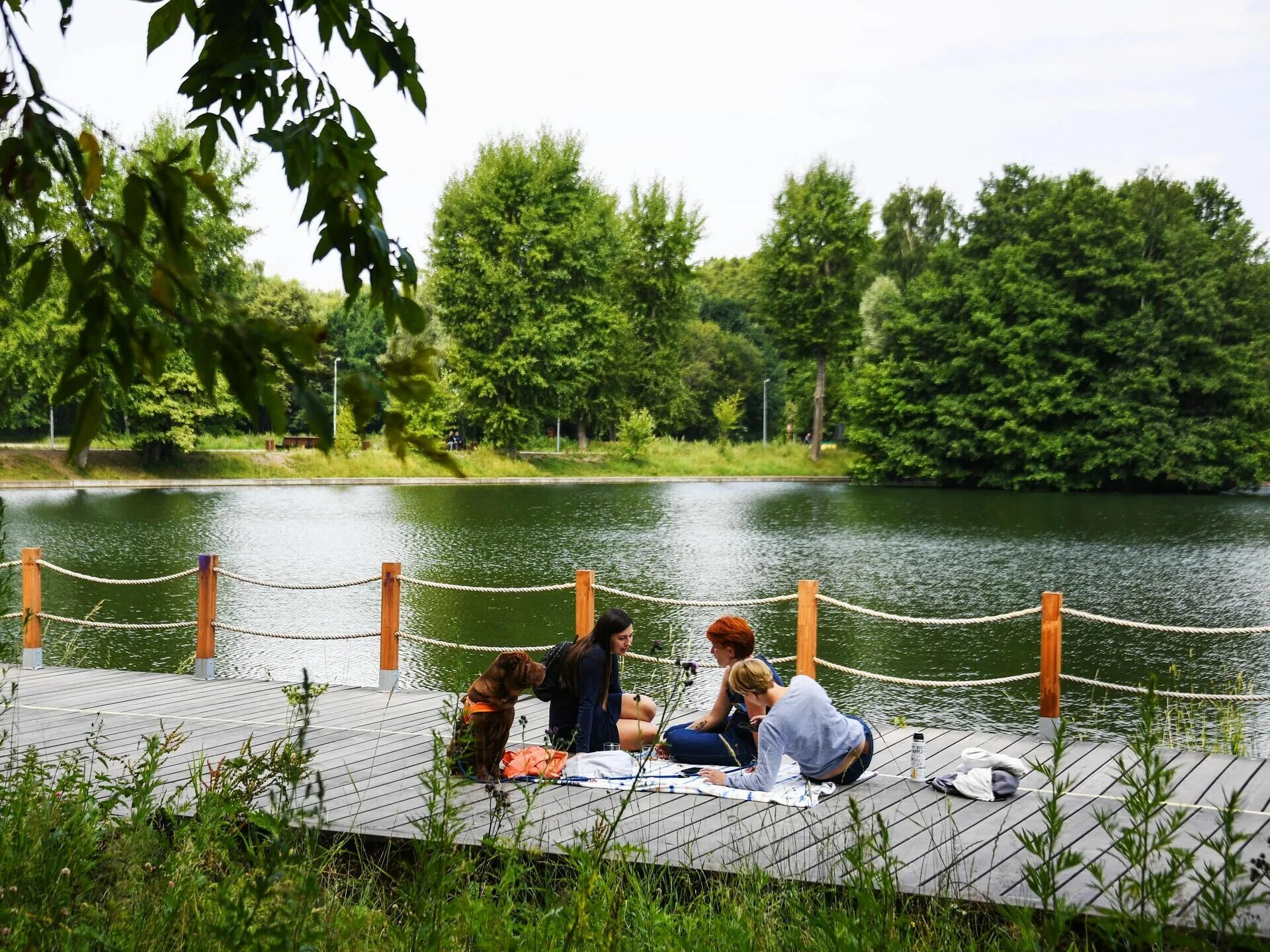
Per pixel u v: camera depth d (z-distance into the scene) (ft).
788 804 20.38
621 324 205.16
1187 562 74.74
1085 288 177.06
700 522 104.88
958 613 55.26
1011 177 194.59
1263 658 45.83
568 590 60.64
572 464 199.52
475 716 20.79
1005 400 175.83
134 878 12.14
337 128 8.68
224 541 82.23
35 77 7.16
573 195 199.31
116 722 27.12
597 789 21.08
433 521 101.86
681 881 16.90
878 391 184.96
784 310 215.72
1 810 13.56
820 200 212.02
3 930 9.98
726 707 23.24
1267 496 158.20
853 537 91.56
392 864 17.89
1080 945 13.89
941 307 186.19
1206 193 207.00
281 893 9.89
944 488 175.73
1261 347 169.37
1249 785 22.24
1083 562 74.59
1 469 141.38
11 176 7.14
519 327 188.96
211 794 14.06
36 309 102.58
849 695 39.78
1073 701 39.09
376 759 23.68
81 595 56.95
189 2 8.66
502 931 11.28
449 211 196.54
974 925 15.42
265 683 32.76
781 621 53.11
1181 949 13.15
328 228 7.97
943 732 26.81
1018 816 19.84
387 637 32.09
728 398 285.43
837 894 15.26
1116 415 166.20
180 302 6.84
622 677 40.65
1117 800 20.74
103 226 6.93
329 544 80.79
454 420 201.87
